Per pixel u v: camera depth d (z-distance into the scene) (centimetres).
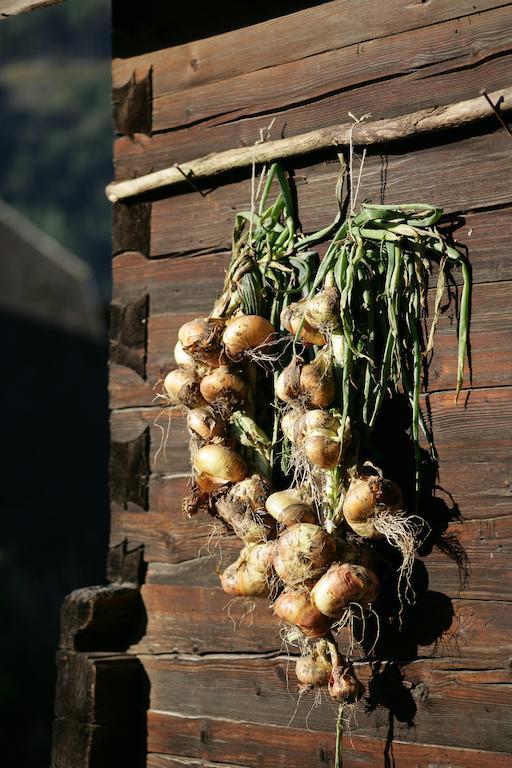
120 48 293
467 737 243
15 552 1082
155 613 279
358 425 250
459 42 252
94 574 1116
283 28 272
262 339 253
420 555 249
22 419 1116
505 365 243
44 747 841
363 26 262
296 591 242
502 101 243
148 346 285
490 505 244
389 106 258
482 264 246
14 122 5256
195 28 284
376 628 253
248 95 275
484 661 243
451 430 247
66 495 1123
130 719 278
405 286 251
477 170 248
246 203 274
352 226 253
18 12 288
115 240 291
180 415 280
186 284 281
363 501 239
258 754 264
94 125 5181
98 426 1157
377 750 251
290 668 262
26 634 1041
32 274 1151
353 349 244
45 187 5000
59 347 1145
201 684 272
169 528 279
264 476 256
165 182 281
